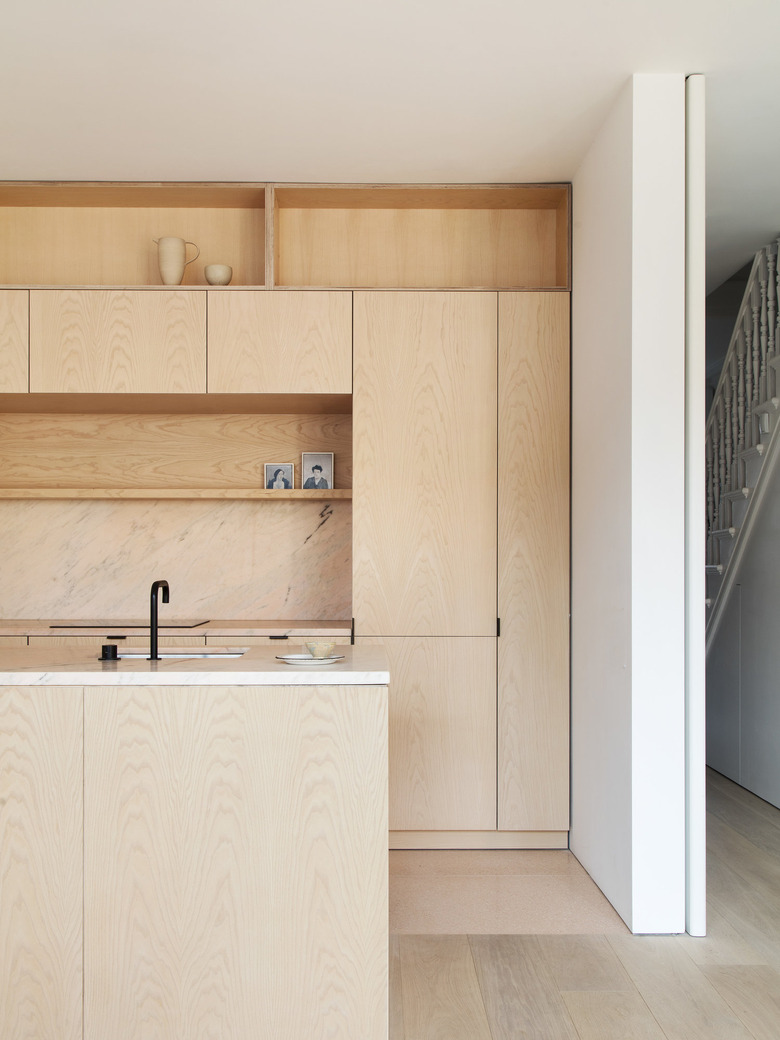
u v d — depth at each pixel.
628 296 2.84
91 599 4.14
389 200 3.82
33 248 3.94
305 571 4.16
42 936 2.05
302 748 2.06
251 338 3.64
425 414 3.65
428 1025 2.19
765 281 4.40
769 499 4.17
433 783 3.61
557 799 3.61
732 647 4.61
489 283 3.91
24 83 2.88
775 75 2.82
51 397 3.72
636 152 2.81
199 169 3.58
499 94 2.96
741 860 3.39
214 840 2.05
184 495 3.87
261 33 2.59
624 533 2.85
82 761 2.06
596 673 3.20
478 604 3.63
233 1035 2.04
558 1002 2.31
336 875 2.05
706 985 2.40
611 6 2.45
